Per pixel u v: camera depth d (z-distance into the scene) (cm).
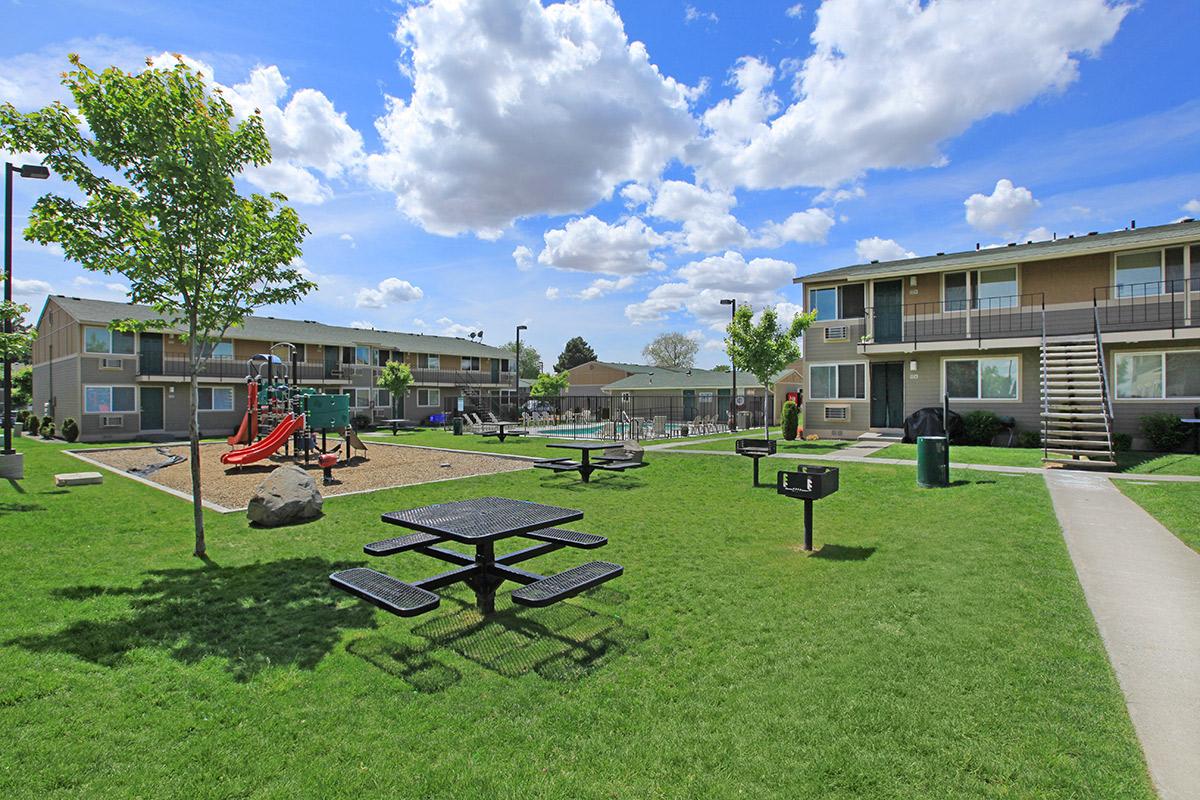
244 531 745
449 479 1199
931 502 898
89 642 409
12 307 1208
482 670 370
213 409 2958
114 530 748
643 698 332
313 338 3488
